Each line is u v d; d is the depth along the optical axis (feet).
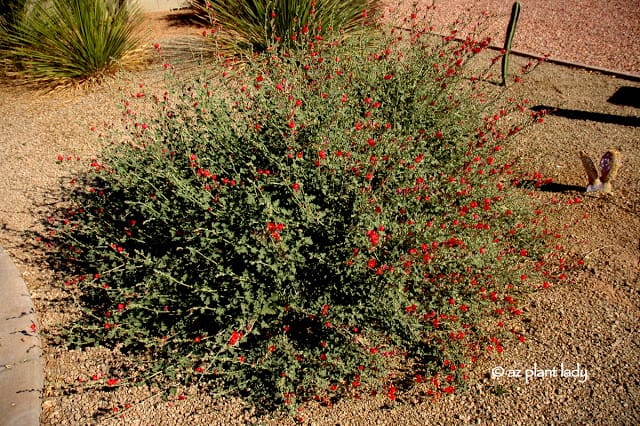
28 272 12.25
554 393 9.14
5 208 14.65
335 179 9.39
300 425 8.80
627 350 9.82
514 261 10.79
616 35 27.55
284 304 8.98
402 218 9.95
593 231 12.94
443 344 9.58
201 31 27.81
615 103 19.60
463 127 12.13
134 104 19.65
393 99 12.37
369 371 9.20
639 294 11.03
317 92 12.07
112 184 11.81
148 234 10.85
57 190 15.40
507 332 10.16
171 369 9.24
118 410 9.15
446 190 10.46
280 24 20.21
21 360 9.94
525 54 24.82
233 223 9.38
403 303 9.16
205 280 9.16
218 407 9.11
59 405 9.23
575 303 10.91
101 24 21.89
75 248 12.55
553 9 33.50
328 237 9.20
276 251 8.66
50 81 22.25
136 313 10.19
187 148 11.21
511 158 15.24
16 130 19.11
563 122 18.21
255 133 10.61
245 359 9.16
